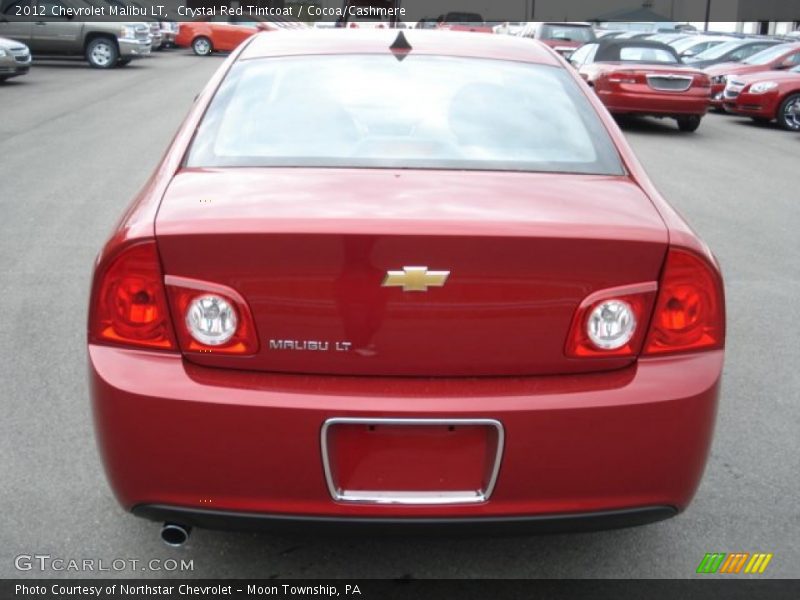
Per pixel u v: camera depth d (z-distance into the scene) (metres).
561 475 2.39
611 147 3.09
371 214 2.40
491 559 3.03
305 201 2.51
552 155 3.00
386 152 2.93
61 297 5.49
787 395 4.41
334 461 2.38
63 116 13.51
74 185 8.64
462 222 2.37
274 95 3.21
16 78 19.30
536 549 3.09
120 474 2.45
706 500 3.43
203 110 3.16
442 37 3.78
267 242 2.32
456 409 2.33
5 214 7.48
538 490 2.39
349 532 2.43
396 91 3.26
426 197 2.57
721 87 17.75
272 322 2.37
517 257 2.34
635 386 2.40
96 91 17.02
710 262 2.49
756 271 6.58
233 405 2.33
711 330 2.50
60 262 6.19
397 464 2.39
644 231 2.43
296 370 2.39
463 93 3.28
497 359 2.39
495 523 2.42
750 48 20.36
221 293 2.37
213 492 2.40
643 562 3.03
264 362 2.38
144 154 10.38
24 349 4.71
